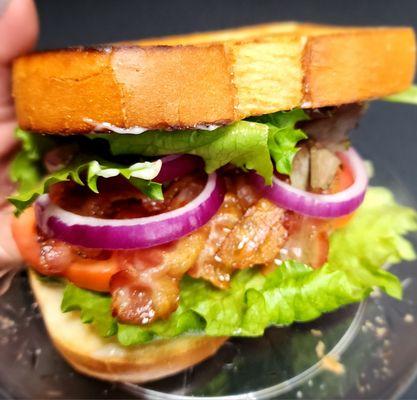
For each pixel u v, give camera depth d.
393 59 0.16
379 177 0.21
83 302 0.14
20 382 0.14
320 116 0.16
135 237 0.14
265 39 0.14
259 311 0.14
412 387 0.16
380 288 0.16
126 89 0.13
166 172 0.15
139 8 0.37
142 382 0.14
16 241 0.15
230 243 0.15
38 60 0.13
